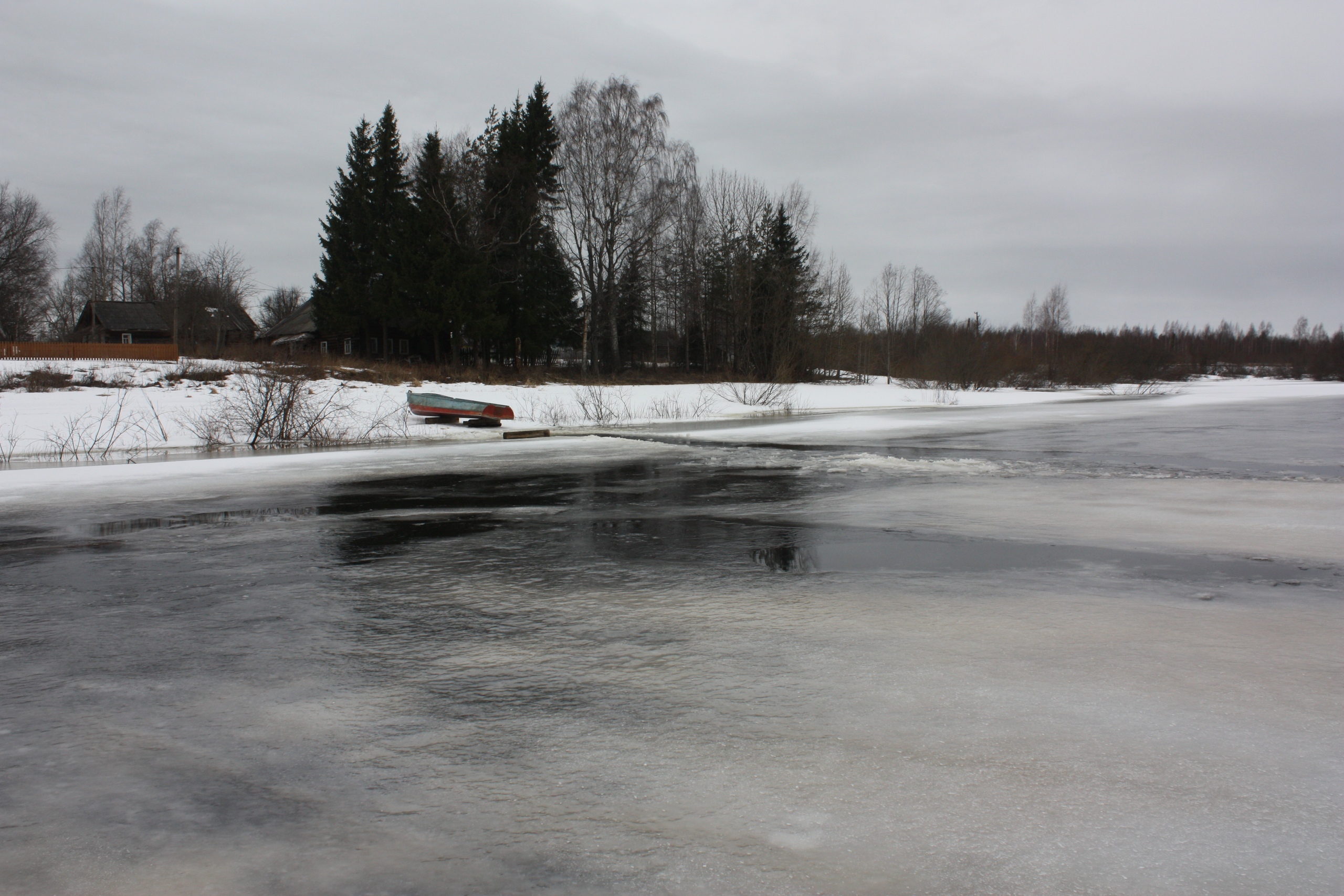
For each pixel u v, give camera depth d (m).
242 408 20.59
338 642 4.66
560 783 2.95
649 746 3.25
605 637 4.69
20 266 53.19
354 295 46.47
